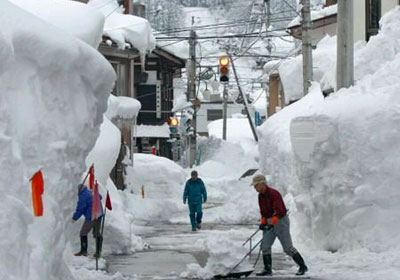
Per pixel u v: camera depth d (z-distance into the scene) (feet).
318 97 155.53
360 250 88.94
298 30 237.66
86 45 59.11
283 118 159.12
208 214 162.20
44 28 53.16
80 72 57.67
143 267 88.07
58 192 52.95
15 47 50.16
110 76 61.57
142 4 272.72
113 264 90.79
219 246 80.38
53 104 53.67
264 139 164.35
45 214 50.78
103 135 113.39
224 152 323.98
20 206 43.50
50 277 50.29
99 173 109.09
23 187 45.24
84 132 58.08
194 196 139.33
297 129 98.43
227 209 161.07
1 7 51.19
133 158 227.20
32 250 47.52
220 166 278.46
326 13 237.25
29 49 51.06
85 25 95.04
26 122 50.29
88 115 58.59
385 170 89.76
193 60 273.75
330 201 94.12
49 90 53.52
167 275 81.51
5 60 46.21
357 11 161.89
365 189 90.07
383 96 94.73
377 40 135.54
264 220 81.15
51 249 51.01
